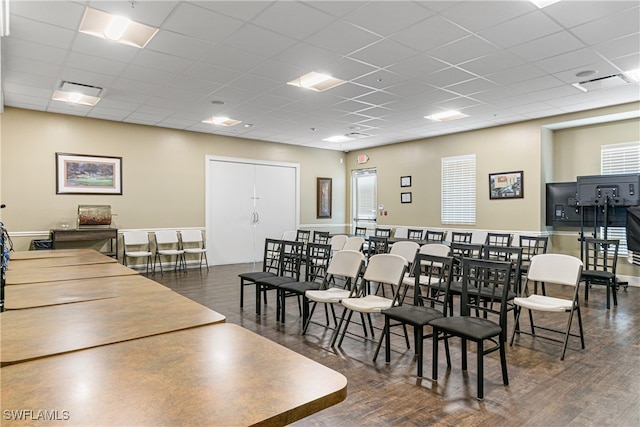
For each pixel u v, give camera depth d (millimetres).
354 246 5363
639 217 4969
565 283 3363
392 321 4129
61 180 6262
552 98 5398
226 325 1512
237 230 8297
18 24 3264
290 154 9109
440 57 3992
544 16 3150
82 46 3707
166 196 7344
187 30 3389
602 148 6309
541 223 6555
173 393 944
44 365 1117
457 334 2545
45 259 3551
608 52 3871
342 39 3572
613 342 3521
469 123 6902
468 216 7496
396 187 8859
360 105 5789
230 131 7660
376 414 2279
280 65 4199
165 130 7344
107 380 1019
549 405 2389
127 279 2500
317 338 3596
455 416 2258
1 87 4707
